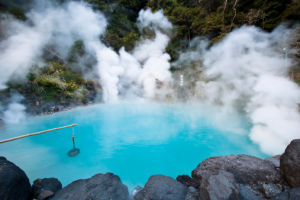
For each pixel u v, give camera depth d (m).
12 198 1.82
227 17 15.51
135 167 4.38
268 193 1.92
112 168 4.31
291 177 1.93
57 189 2.63
